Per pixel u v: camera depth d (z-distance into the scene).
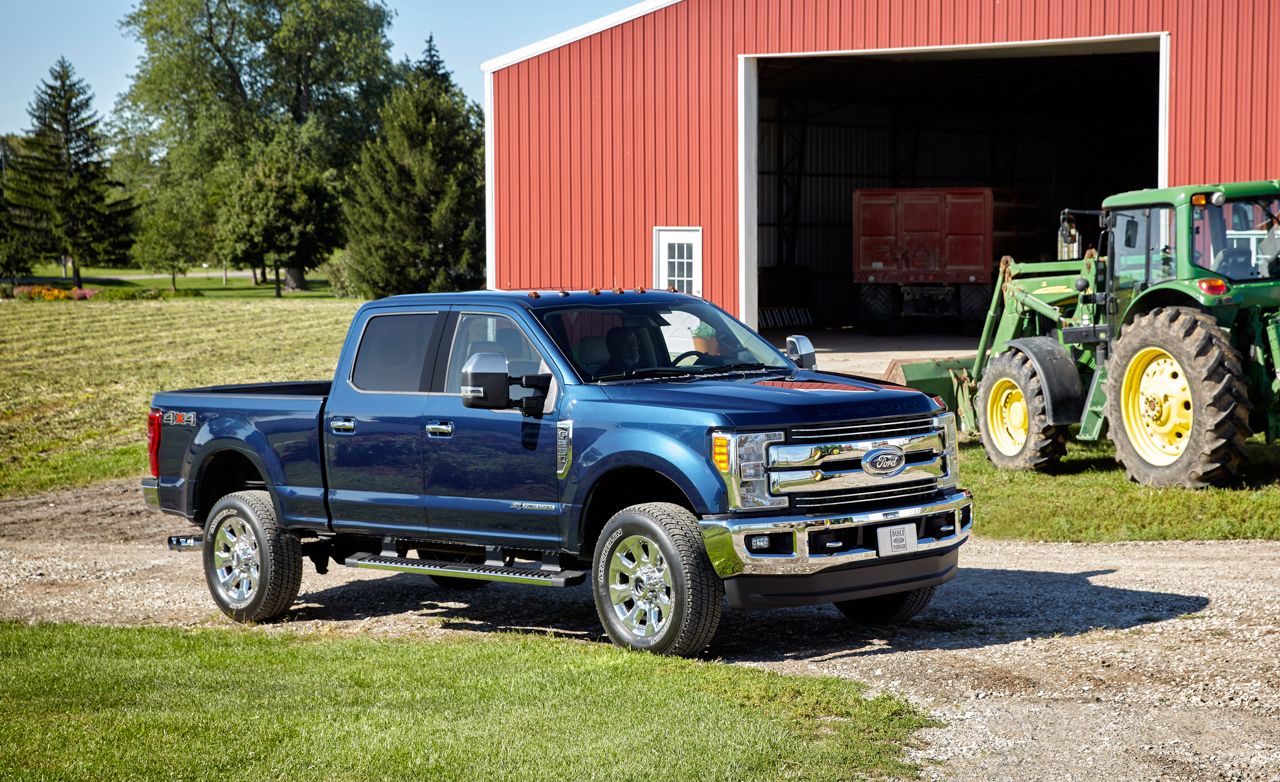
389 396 8.49
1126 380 13.29
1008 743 5.56
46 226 90.75
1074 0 21.56
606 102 25.75
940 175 42.91
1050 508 12.11
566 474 7.60
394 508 8.45
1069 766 5.27
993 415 15.10
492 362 7.70
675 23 24.94
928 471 7.50
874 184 40.94
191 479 9.55
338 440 8.69
